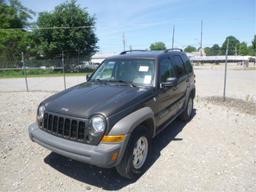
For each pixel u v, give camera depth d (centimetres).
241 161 426
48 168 404
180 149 479
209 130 590
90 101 364
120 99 366
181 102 589
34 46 3716
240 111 771
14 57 3531
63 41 3600
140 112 370
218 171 393
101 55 4662
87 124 329
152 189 347
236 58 5894
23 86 1647
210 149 477
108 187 354
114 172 395
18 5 3938
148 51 559
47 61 3092
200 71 3119
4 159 430
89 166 412
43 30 3591
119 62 493
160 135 557
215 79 1950
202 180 367
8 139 520
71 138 343
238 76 2270
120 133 327
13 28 3844
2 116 712
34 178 374
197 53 6894
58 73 3036
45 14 3669
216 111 773
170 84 448
